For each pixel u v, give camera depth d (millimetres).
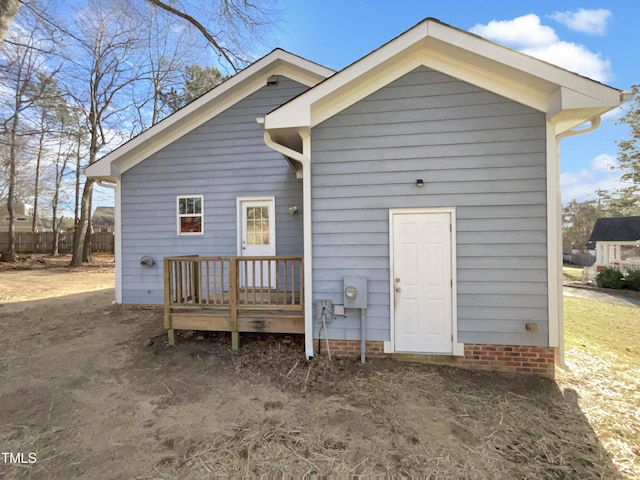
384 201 4004
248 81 6621
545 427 2729
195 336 4863
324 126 4090
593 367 3969
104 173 6555
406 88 3961
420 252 3957
